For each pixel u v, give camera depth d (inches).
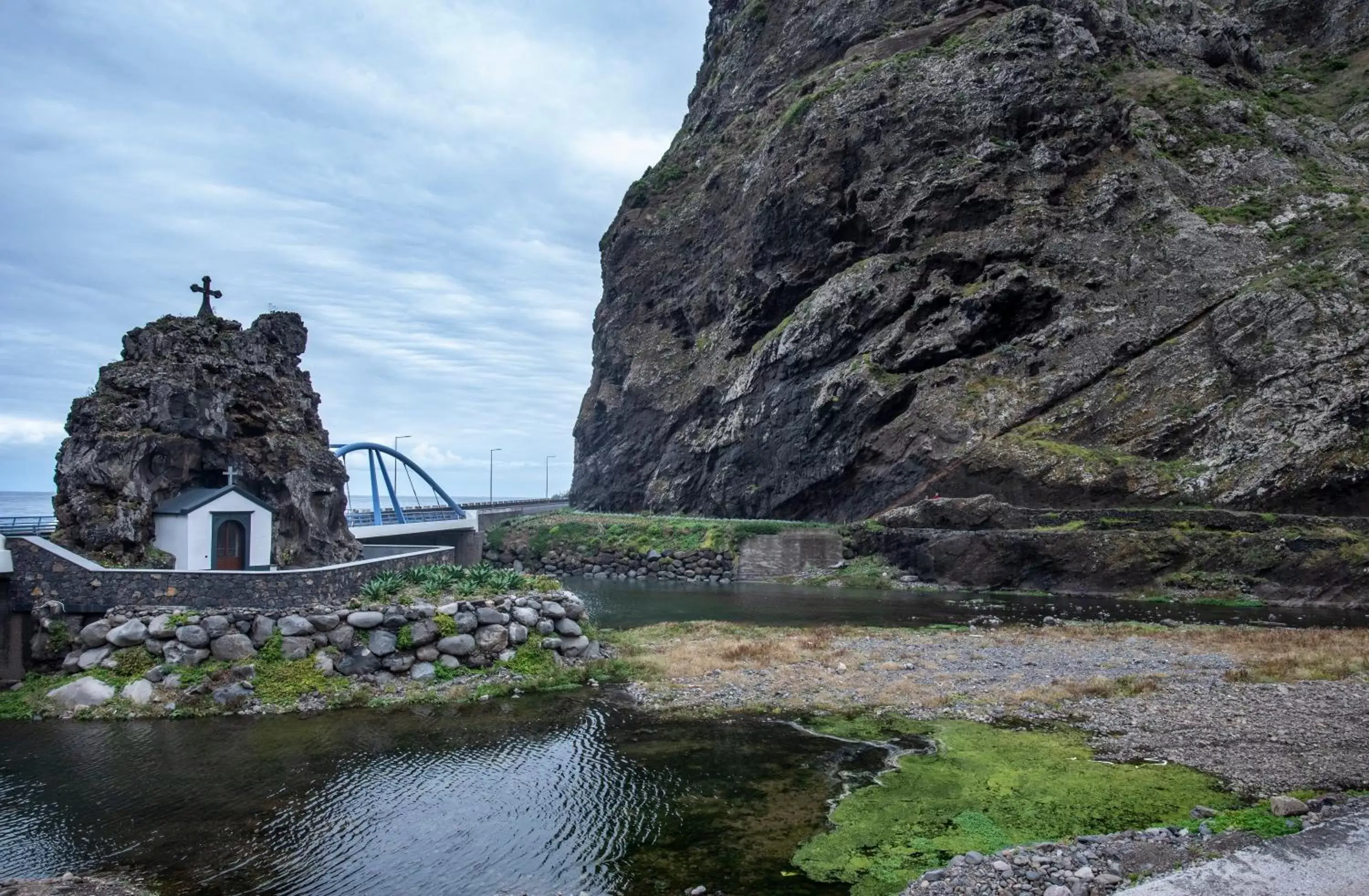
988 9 3107.8
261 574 916.6
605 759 693.9
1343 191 2276.1
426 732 776.3
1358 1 3440.0
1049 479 2044.8
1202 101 2684.5
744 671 1003.9
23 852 529.3
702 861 501.7
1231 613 1513.3
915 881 460.8
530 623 1010.7
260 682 866.8
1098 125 2573.8
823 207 2876.5
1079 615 1498.5
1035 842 506.6
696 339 3454.7
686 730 772.6
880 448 2395.4
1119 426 2102.6
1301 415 1863.9
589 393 4065.0
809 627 1378.0
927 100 2765.7
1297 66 3422.7
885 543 2150.6
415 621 951.0
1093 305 2306.8
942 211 2598.4
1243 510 1839.3
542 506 4023.1
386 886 481.4
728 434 2915.8
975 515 2048.5
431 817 579.8
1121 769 628.4
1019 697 851.4
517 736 759.7
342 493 1533.0
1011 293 2368.4
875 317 2576.3
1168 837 492.4
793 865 494.0
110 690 844.0
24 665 904.9
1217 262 2214.6
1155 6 3526.1
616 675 992.9
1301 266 2097.7
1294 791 569.3
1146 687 868.6
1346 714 747.4
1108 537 1828.2
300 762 693.9
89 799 615.5
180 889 481.4
